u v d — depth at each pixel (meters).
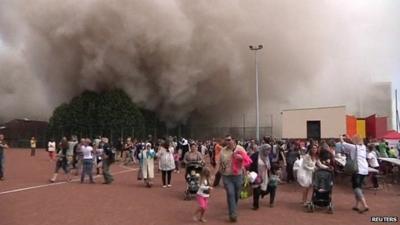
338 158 16.38
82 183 17.88
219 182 17.53
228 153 10.20
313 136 43.09
